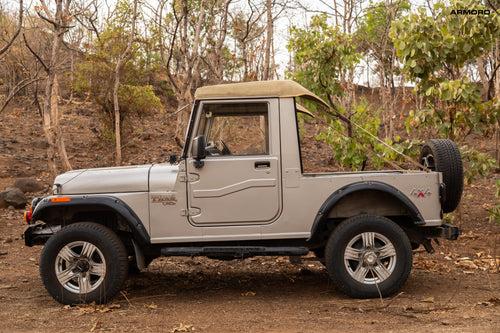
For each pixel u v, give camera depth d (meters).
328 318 6.06
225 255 6.70
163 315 6.32
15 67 19.22
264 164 6.66
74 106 23.95
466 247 9.28
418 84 10.05
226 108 6.75
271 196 6.65
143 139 20.42
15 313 6.52
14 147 19.25
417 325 5.75
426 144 7.36
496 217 9.88
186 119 14.73
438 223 6.72
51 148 13.39
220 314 6.31
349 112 11.29
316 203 6.66
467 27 9.52
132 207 6.68
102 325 5.99
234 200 6.65
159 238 6.66
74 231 6.67
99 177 6.79
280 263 8.69
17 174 16.39
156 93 24.42
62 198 6.64
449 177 6.94
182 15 14.13
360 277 6.66
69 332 5.84
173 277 8.08
